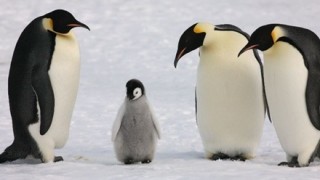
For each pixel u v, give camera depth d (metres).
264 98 28.34
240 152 28.97
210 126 28.58
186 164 26.09
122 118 25.83
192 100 47.66
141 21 85.44
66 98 27.22
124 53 69.81
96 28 81.94
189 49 28.22
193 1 97.31
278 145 32.66
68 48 26.98
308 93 25.80
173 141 34.44
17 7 91.56
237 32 28.23
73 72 27.17
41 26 27.02
